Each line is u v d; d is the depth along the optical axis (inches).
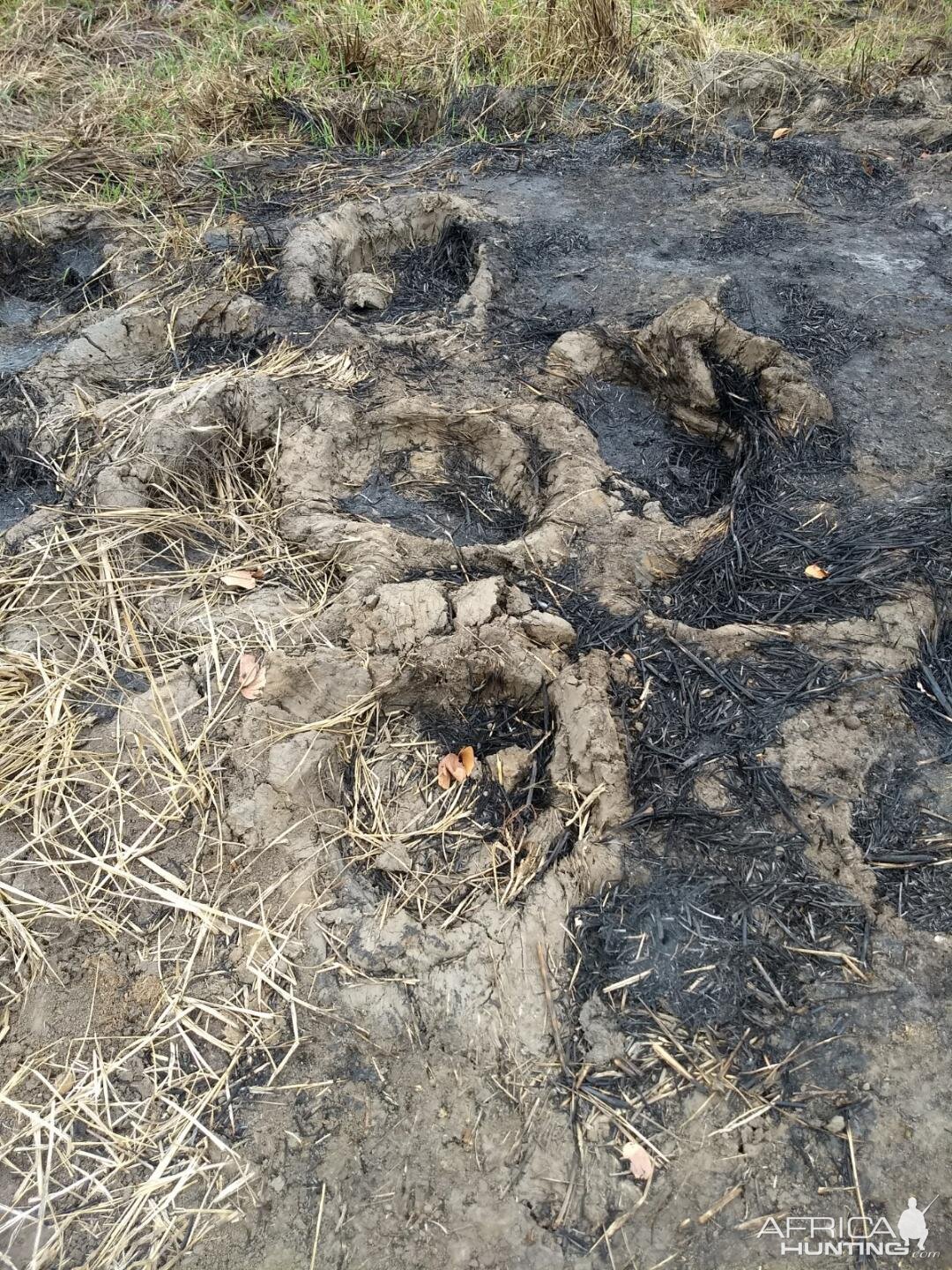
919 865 58.1
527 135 129.3
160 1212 48.3
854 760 62.2
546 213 113.0
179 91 135.0
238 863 58.1
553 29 137.5
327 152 127.0
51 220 111.9
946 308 97.3
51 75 143.8
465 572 72.7
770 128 131.7
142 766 60.9
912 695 65.7
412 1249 47.5
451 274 107.2
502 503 81.9
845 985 54.0
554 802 61.9
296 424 82.2
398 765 65.0
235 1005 53.7
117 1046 52.6
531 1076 51.8
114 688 64.7
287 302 97.3
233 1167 49.5
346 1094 51.4
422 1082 51.6
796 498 78.5
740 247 106.5
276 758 61.3
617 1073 51.6
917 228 111.0
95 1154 49.8
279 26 153.0
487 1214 48.3
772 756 62.2
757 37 149.0
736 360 88.7
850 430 83.6
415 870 59.8
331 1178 49.2
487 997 53.9
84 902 56.4
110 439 80.4
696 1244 47.6
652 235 108.7
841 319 95.2
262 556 73.7
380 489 82.6
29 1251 47.4
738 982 54.1
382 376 88.0
